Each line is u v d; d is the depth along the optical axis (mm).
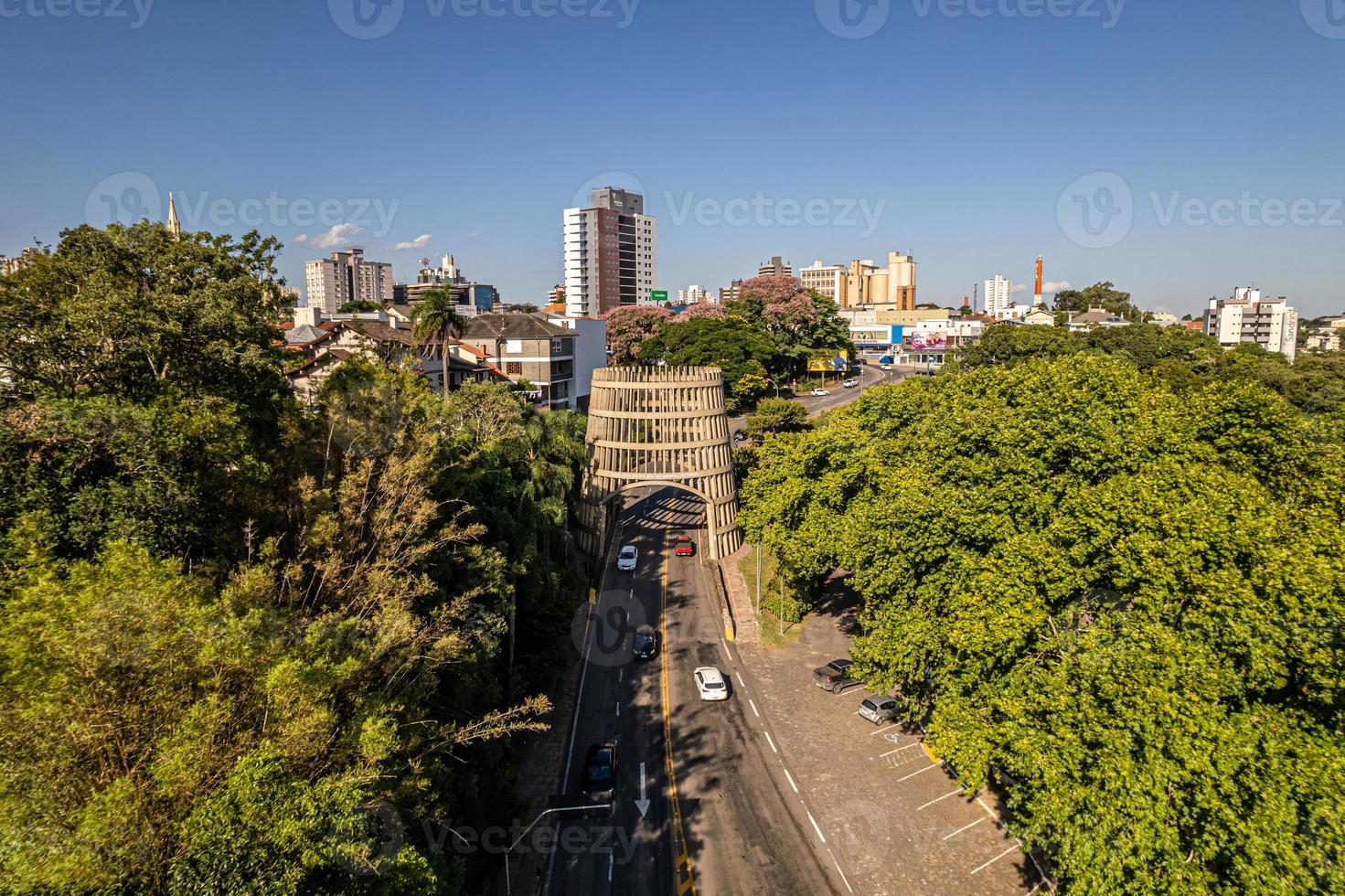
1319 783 16719
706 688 39250
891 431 45719
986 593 25156
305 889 15031
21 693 15242
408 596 25953
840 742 35156
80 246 35375
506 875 26109
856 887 26172
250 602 20500
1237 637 19453
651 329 143875
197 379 33938
